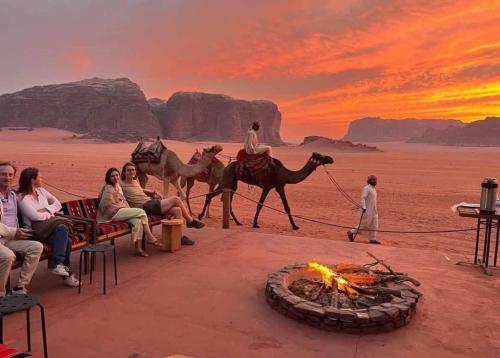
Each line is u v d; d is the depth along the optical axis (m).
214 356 4.56
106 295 6.13
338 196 23.80
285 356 4.59
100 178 29.09
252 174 13.54
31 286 6.47
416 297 5.66
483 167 56.19
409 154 105.56
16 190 6.62
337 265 6.95
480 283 7.01
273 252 8.52
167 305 5.82
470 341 5.03
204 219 15.22
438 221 16.81
